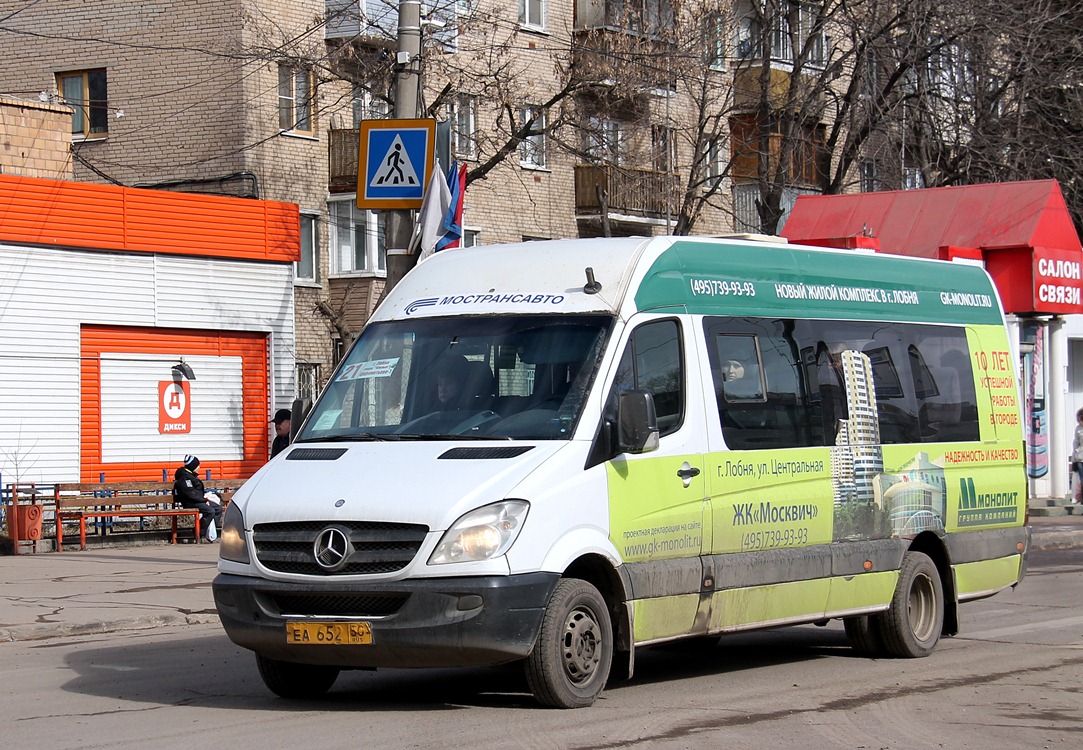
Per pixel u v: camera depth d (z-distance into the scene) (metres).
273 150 31.59
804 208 27.17
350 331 32.38
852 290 11.00
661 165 36.41
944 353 11.82
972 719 8.43
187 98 31.64
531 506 8.05
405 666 8.02
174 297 24.44
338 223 32.75
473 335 9.12
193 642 12.29
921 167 32.78
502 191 35.56
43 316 22.69
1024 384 28.39
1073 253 26.27
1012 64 31.92
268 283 25.83
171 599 14.91
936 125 32.31
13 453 22.31
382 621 7.88
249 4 30.98
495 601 7.81
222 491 24.06
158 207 24.17
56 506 20.89
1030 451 28.66
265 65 30.91
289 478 8.47
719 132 33.00
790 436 10.07
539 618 8.03
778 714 8.50
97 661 11.09
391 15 31.73
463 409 8.80
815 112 33.62
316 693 9.18
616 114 35.31
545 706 8.45
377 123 15.47
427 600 7.80
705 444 9.34
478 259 9.74
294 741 7.57
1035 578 17.39
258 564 8.20
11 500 22.00
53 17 32.91
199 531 22.61
